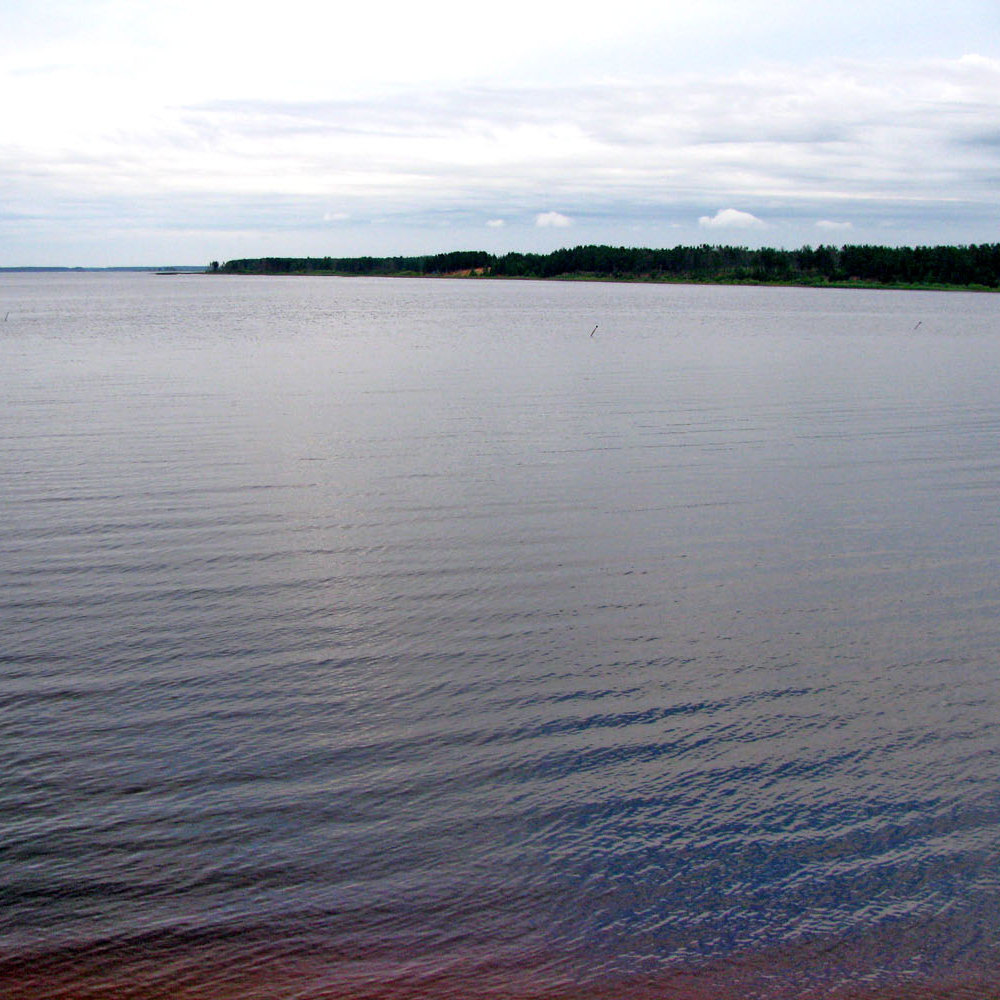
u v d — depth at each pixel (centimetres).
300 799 598
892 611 901
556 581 974
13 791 601
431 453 1595
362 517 1198
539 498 1293
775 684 753
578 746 660
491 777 623
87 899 509
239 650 805
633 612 894
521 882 526
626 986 456
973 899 512
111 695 723
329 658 791
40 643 811
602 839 562
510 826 573
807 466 1502
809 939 485
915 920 497
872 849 553
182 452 1591
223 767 630
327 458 1549
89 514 1200
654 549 1077
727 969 466
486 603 915
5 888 516
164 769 627
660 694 736
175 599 916
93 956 471
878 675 770
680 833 568
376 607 902
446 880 527
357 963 469
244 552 1058
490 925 495
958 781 620
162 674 759
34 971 461
